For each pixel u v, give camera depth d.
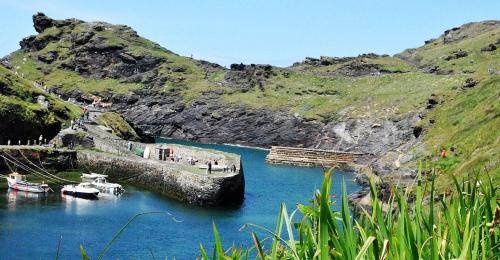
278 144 178.75
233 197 66.56
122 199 62.81
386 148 150.88
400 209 5.43
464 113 83.75
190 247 43.06
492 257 5.29
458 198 6.61
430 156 70.31
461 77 179.50
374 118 162.62
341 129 166.88
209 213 58.84
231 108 197.12
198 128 197.25
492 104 74.19
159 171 71.75
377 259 4.94
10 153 73.44
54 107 97.50
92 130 97.94
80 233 45.09
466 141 64.19
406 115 156.25
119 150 84.38
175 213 57.12
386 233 5.23
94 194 62.16
